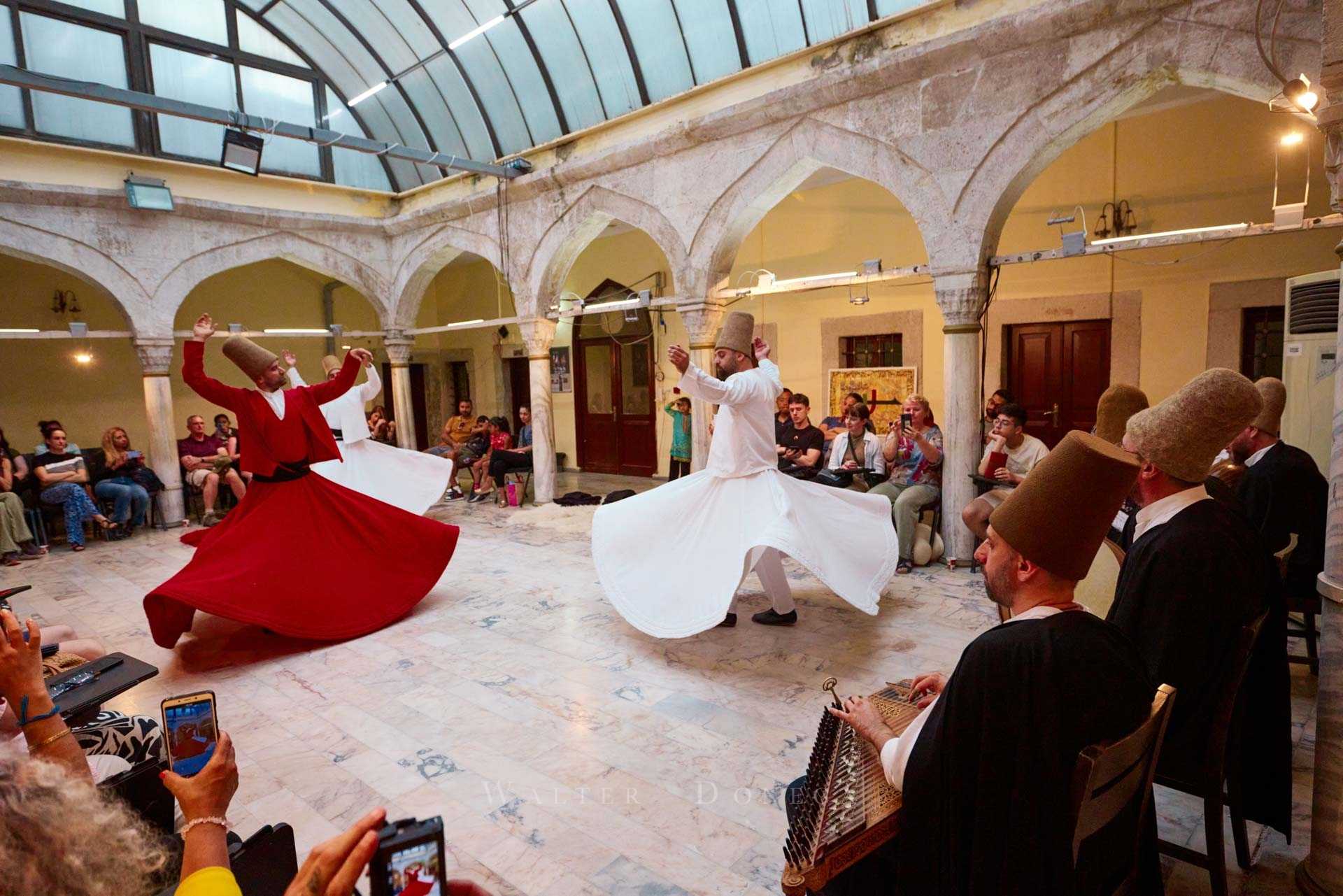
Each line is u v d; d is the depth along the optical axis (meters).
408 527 5.26
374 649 4.55
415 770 3.10
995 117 5.38
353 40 9.52
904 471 6.27
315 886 0.84
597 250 11.90
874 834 1.50
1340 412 2.12
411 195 10.65
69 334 8.41
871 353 9.21
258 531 4.73
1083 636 1.40
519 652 4.41
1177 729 2.05
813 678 3.88
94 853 0.87
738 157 6.94
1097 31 4.89
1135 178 7.02
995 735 1.38
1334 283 4.11
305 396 5.01
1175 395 2.04
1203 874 2.38
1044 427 7.89
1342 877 2.14
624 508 4.49
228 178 9.44
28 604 5.91
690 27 7.03
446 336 14.50
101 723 2.63
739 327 4.32
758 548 3.81
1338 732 2.13
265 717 3.66
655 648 4.40
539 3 7.72
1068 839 1.33
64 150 8.24
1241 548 1.97
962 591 5.32
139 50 8.83
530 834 2.63
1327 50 2.19
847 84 6.03
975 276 5.66
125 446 8.92
